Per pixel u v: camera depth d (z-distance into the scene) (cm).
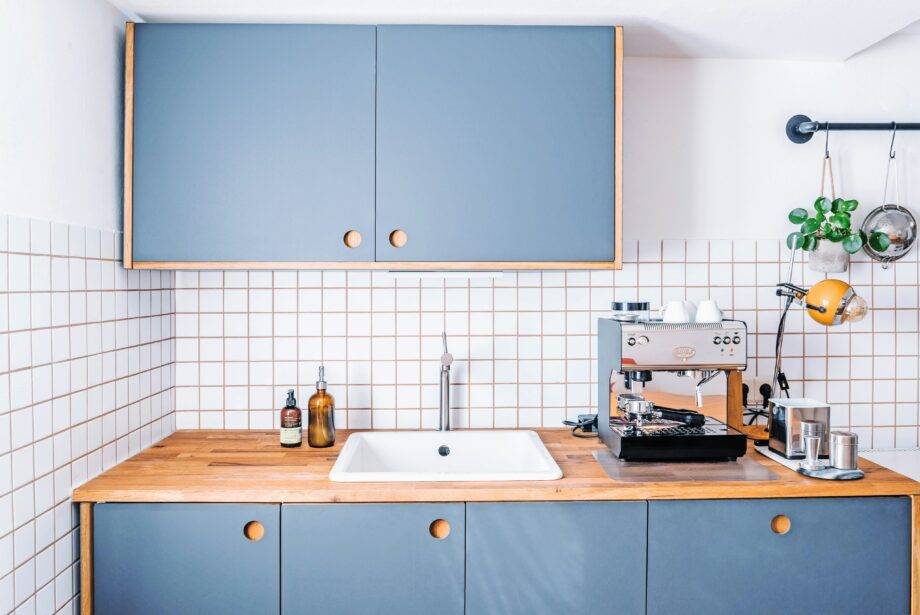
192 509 170
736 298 241
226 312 237
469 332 239
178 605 171
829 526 175
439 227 199
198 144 197
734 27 208
